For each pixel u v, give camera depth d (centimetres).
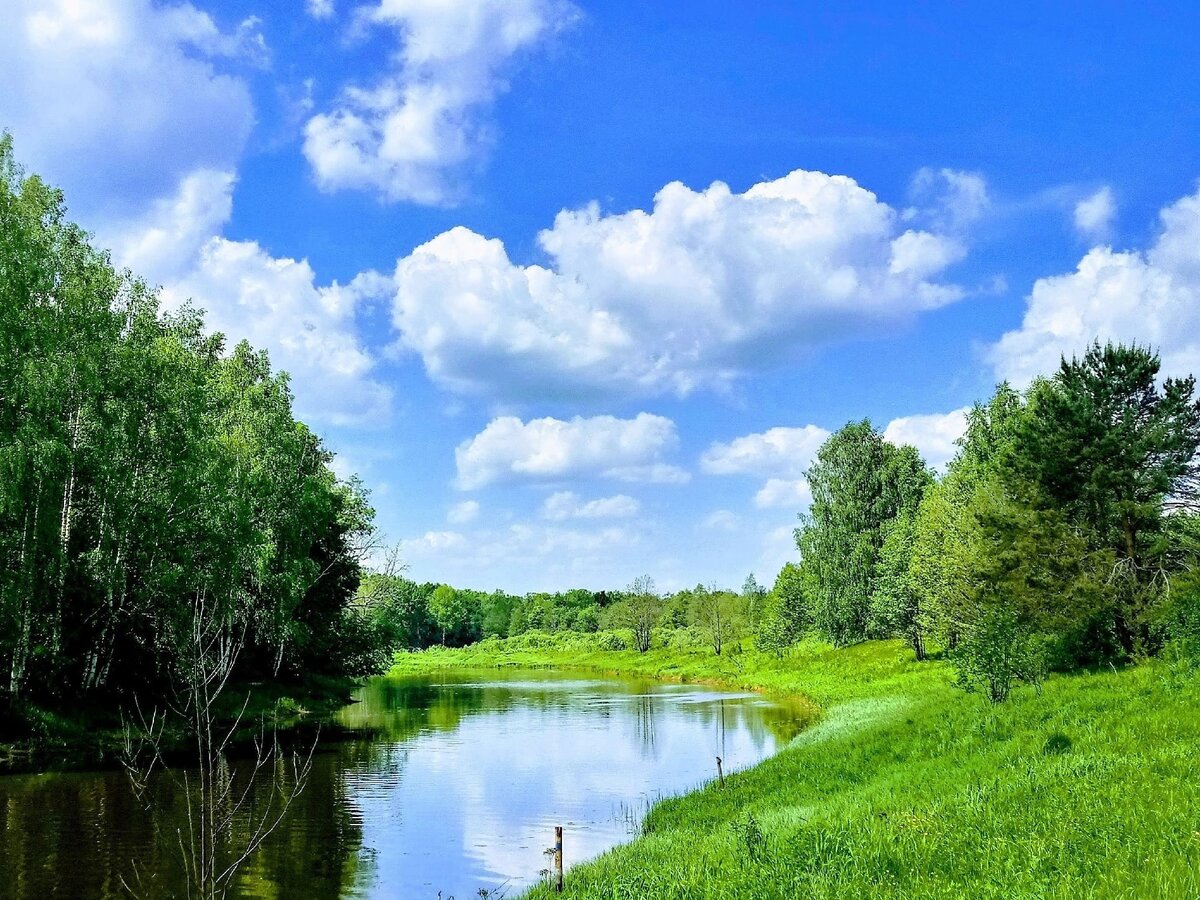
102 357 3816
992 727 2339
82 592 3744
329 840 2148
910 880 1022
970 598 4334
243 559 4297
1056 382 4403
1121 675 2934
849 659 6850
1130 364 3753
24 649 3403
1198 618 2939
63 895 1648
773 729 4216
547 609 17975
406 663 14275
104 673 3953
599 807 2550
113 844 1995
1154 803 1200
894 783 1931
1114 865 942
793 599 8750
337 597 6381
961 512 4881
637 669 10681
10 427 3372
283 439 5275
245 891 1733
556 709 5544
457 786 2873
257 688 5203
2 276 3400
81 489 3903
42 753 3097
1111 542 3725
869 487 7506
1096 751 1752
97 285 3900
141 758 3125
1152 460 3656
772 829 1535
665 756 3506
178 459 4131
